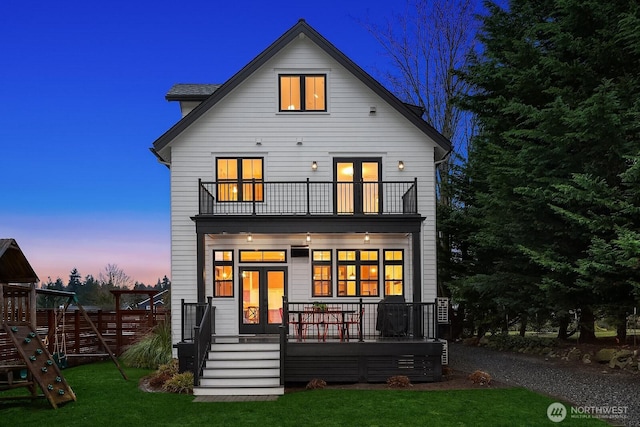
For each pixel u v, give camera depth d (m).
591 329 17.20
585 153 14.99
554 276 15.04
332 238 16.00
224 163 16.12
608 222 13.18
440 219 22.97
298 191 16.05
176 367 13.64
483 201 18.98
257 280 15.88
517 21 20.45
